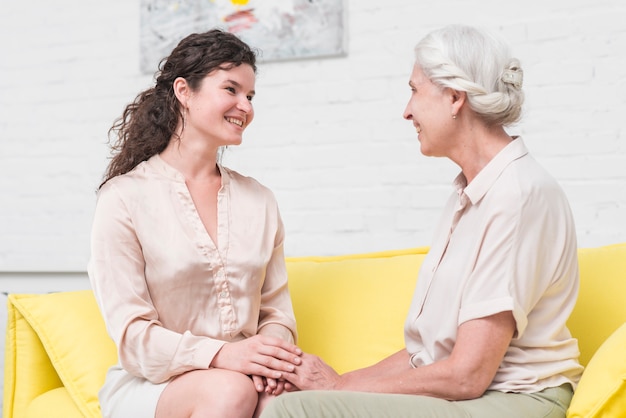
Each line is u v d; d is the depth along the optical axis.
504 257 1.67
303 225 3.21
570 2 2.85
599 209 2.80
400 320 2.35
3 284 3.61
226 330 2.02
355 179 3.14
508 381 1.70
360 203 3.13
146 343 1.88
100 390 2.04
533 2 2.89
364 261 2.53
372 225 3.11
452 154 1.85
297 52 3.20
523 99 1.82
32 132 3.62
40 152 3.61
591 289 2.18
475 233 1.76
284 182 3.24
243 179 2.23
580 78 2.83
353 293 2.45
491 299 1.65
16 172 3.65
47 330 2.44
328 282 2.50
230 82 2.09
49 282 3.54
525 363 1.73
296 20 3.20
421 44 1.85
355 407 1.54
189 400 1.79
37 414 2.33
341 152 3.16
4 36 3.67
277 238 2.24
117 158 2.18
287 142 3.24
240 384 1.78
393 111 3.09
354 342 2.36
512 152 1.77
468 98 1.78
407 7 3.07
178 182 2.08
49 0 3.61
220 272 2.03
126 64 3.48
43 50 3.62
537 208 1.70
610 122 2.79
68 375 2.35
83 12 3.56
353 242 3.14
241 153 3.31
